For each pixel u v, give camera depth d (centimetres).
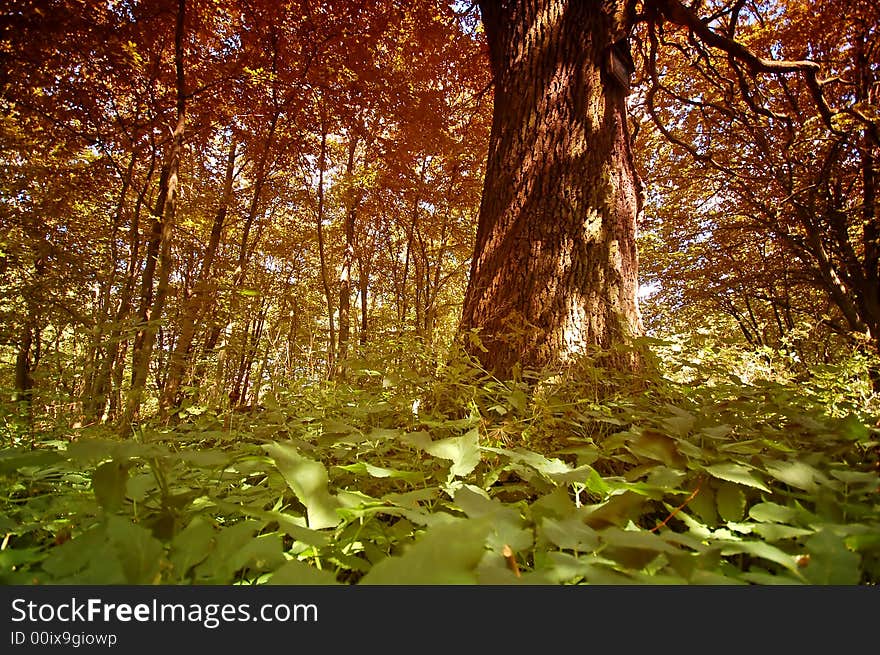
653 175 1475
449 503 123
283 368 378
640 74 726
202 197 1305
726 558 114
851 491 117
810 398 244
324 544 93
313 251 1973
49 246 849
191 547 86
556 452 161
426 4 941
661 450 123
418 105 1138
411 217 1530
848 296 1198
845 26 1001
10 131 873
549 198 333
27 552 91
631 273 336
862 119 844
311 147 1188
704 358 371
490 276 334
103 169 1002
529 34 375
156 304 686
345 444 172
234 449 191
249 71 884
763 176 1174
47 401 304
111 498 91
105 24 784
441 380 245
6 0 663
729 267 1569
